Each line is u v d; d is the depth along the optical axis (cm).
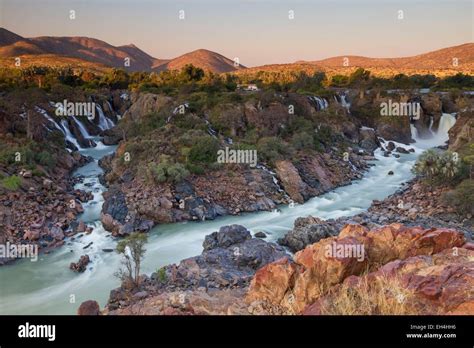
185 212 3225
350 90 7725
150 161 3909
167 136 4566
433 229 1216
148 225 3006
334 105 6619
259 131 5059
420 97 7106
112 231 2908
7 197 3080
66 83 7950
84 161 4738
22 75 7650
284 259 1191
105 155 4903
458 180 3609
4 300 2000
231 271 2152
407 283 870
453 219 3097
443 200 3294
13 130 4606
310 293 1067
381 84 8262
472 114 5791
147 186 3409
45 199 3241
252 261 2253
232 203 3488
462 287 816
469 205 3098
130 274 2025
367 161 5222
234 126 5162
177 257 2525
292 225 3108
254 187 3741
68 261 2464
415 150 5997
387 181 4438
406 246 1170
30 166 3678
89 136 6012
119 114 7069
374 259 1163
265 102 5688
